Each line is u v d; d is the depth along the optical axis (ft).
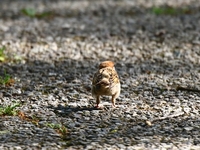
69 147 47.52
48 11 107.34
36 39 87.25
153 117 55.42
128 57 79.05
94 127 52.42
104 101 60.23
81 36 89.25
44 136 49.93
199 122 53.88
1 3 116.06
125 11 107.76
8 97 61.57
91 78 69.31
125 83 67.10
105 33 90.99
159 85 66.54
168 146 47.70
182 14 104.73
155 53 80.94
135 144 48.11
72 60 77.56
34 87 65.31
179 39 87.61
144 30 92.94
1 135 49.78
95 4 114.52
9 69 73.10
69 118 54.85
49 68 73.77
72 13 105.91
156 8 106.63
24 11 105.81
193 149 47.11
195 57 79.00
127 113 56.49
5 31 91.76
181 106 59.06
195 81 68.23
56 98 61.52
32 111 56.75
